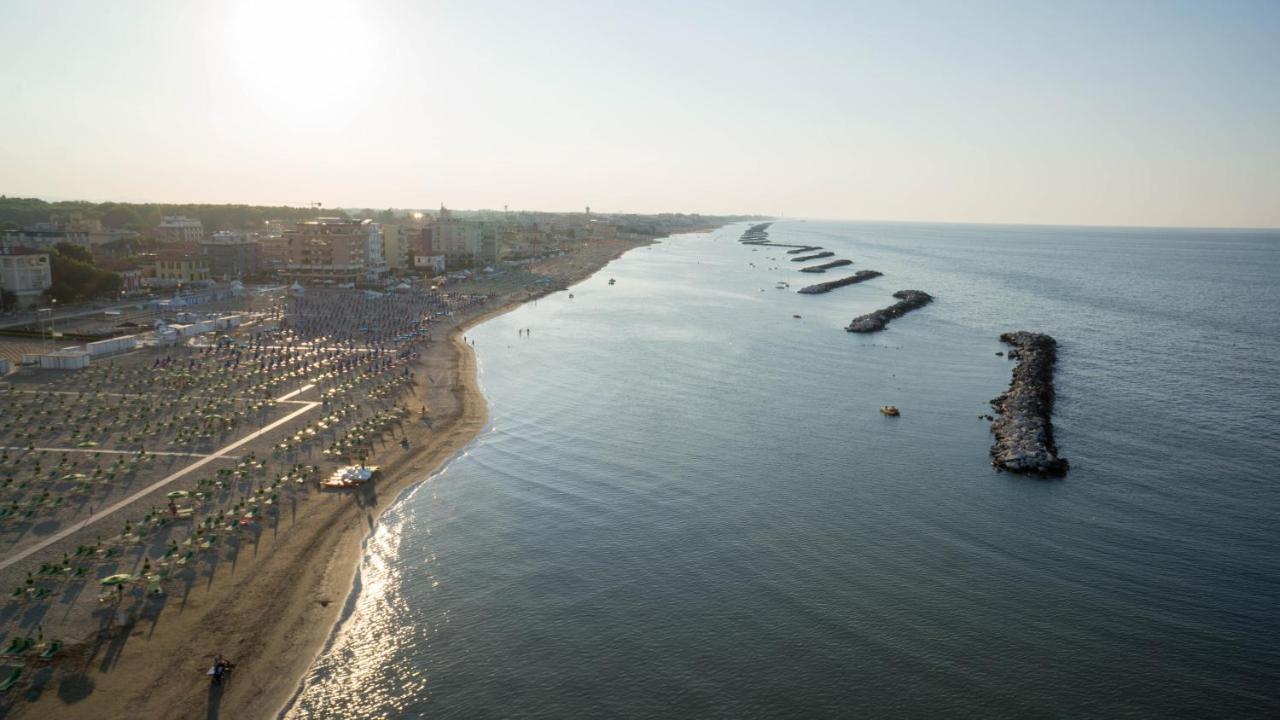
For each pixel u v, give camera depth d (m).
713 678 50.00
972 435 100.31
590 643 53.56
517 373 131.88
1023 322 198.00
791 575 63.22
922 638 54.75
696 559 65.62
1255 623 57.47
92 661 48.38
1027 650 53.62
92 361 126.38
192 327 149.50
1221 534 71.81
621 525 71.88
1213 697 49.19
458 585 60.88
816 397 117.81
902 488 81.75
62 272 180.50
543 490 79.88
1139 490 82.06
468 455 89.88
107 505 69.88
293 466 82.12
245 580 59.38
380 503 75.12
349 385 115.88
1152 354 155.75
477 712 46.56
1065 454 92.94
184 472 78.75
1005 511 76.25
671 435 98.12
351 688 48.50
